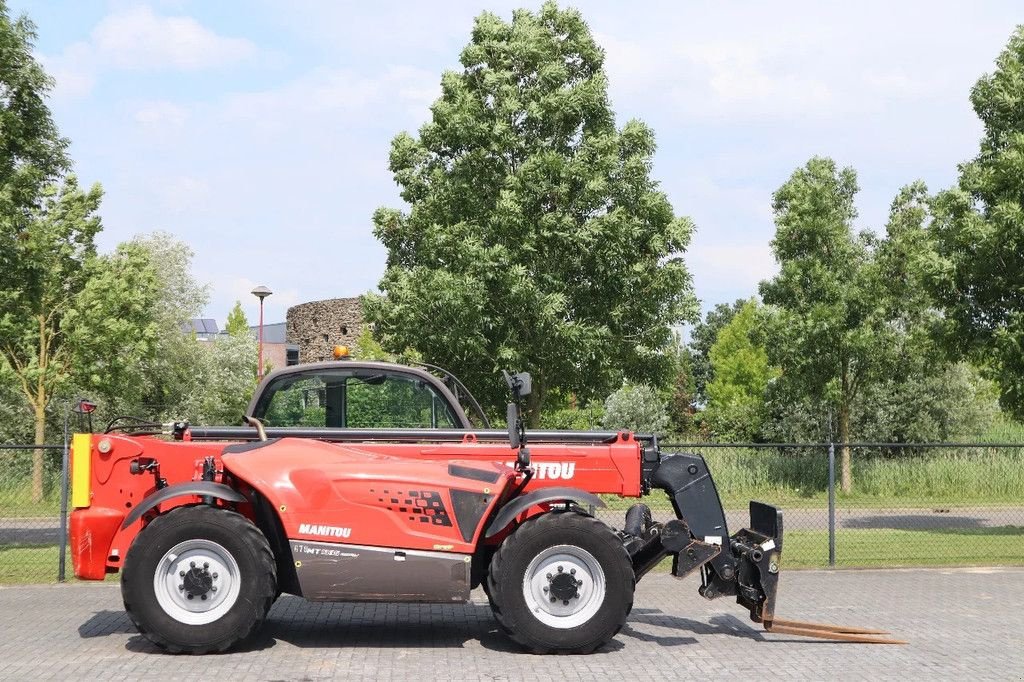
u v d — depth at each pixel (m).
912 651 8.62
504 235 22.16
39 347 24.78
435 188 23.48
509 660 8.21
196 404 38.03
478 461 9.30
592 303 22.92
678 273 23.12
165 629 8.18
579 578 8.46
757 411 44.75
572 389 23.75
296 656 8.29
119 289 24.52
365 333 41.84
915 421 33.88
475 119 23.27
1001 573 13.50
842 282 29.70
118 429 9.67
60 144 18.47
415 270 23.00
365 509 8.38
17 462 15.58
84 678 7.47
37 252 20.08
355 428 10.18
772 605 9.11
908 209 30.39
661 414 41.25
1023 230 19.69
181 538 8.23
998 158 20.66
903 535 18.28
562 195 22.48
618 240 22.25
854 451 27.11
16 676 7.54
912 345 29.11
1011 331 20.06
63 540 12.77
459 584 8.41
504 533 8.79
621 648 8.73
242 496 8.45
